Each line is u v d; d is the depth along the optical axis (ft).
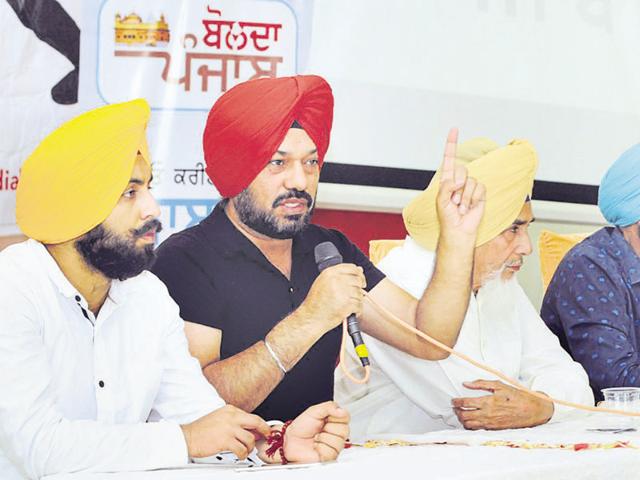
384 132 8.00
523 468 4.92
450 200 8.15
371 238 7.89
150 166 6.49
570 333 8.76
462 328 8.14
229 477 4.75
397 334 7.88
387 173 7.98
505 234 8.44
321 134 7.52
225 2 7.29
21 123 6.56
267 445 5.74
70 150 6.10
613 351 8.83
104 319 6.12
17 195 6.19
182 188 7.12
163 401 6.32
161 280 6.93
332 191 7.77
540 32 8.76
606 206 8.96
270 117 7.29
